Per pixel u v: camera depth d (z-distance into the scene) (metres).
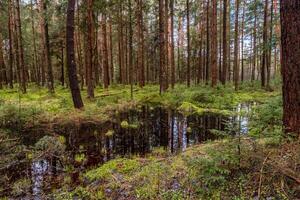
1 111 10.84
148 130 11.32
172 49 26.58
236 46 23.92
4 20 26.75
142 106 17.19
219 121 12.59
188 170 5.51
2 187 6.02
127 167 6.57
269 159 4.46
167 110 15.82
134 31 35.03
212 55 22.81
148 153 8.23
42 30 28.70
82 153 8.32
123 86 29.11
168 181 5.34
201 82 30.52
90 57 18.02
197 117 13.69
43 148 8.08
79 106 13.91
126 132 11.01
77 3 21.62
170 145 9.14
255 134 5.68
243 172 4.80
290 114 5.15
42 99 17.06
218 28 35.88
